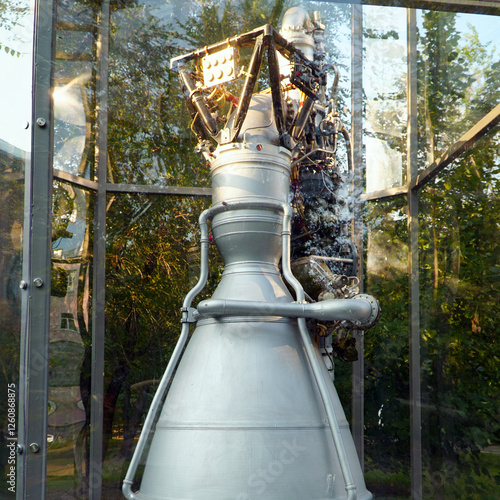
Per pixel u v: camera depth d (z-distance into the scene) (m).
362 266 3.89
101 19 3.76
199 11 3.88
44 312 2.91
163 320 3.60
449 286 3.88
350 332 3.40
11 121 3.00
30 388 2.83
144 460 2.97
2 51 3.08
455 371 3.78
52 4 3.04
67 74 3.35
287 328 2.97
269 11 3.81
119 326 3.65
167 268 3.74
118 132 3.89
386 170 4.09
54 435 3.01
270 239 3.15
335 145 3.77
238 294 3.01
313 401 2.85
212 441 2.71
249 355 2.84
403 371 3.90
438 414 3.78
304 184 3.59
